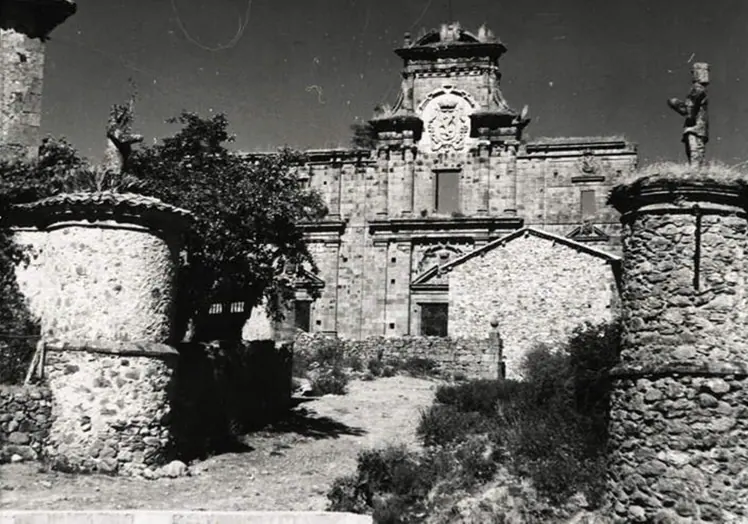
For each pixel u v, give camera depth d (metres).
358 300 51.78
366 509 16.28
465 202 51.38
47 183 19.36
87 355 17.09
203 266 22.55
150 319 17.78
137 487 16.31
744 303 12.61
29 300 18.16
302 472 19.81
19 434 16.72
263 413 25.50
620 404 12.99
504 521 14.47
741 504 11.78
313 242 52.84
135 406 17.16
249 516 10.04
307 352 39.06
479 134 51.56
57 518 9.50
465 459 17.06
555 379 20.38
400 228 51.44
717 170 12.89
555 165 50.28
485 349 36.28
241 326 25.97
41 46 23.22
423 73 53.09
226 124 24.86
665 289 12.71
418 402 29.31
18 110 22.62
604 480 13.91
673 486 12.04
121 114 19.41
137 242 17.73
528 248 38.31
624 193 13.46
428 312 50.59
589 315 36.88
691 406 12.16
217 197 22.48
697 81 13.44
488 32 52.41
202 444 20.78
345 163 53.41
